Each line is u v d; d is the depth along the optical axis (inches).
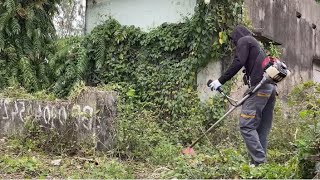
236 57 221.5
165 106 389.1
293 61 514.6
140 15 439.5
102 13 457.7
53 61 393.7
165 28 409.1
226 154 218.5
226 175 186.5
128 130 246.5
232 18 385.7
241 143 300.5
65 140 238.8
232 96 377.7
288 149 281.9
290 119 312.8
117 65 422.0
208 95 389.4
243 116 217.5
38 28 386.3
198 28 384.2
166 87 393.7
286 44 497.4
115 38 426.3
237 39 230.5
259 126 230.1
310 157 162.9
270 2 461.7
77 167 212.4
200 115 368.2
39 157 225.0
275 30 470.6
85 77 425.1
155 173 208.5
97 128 239.3
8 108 250.4
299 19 536.7
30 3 388.5
